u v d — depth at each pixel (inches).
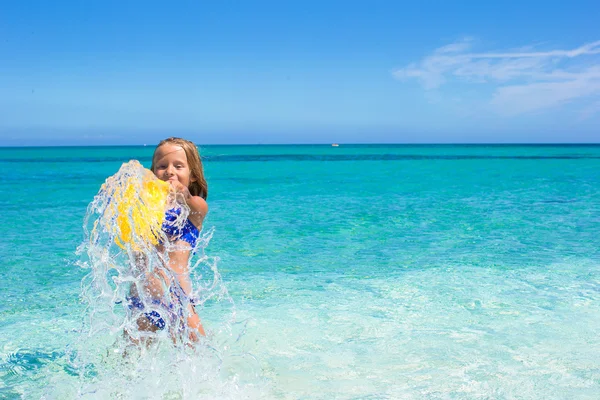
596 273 203.9
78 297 174.7
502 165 1272.1
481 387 105.6
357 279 198.1
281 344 130.6
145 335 114.9
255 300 170.2
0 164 1493.6
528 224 338.3
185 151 124.3
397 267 218.5
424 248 260.4
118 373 111.7
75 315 155.1
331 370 115.0
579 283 188.7
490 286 185.8
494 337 134.0
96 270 111.7
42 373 113.9
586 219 359.9
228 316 153.1
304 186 676.7
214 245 269.7
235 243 275.1
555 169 1067.9
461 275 202.7
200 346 114.6
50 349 128.3
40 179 845.8
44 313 157.6
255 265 223.3
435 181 754.2
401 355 123.1
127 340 116.2
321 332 139.3
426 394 102.9
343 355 123.4
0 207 448.8
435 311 157.1
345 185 690.2
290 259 235.9
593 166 1190.3
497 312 155.3
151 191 111.9
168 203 115.1
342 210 417.7
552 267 215.0
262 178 850.1
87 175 962.7
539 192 565.9
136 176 110.3
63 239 290.8
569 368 114.2
